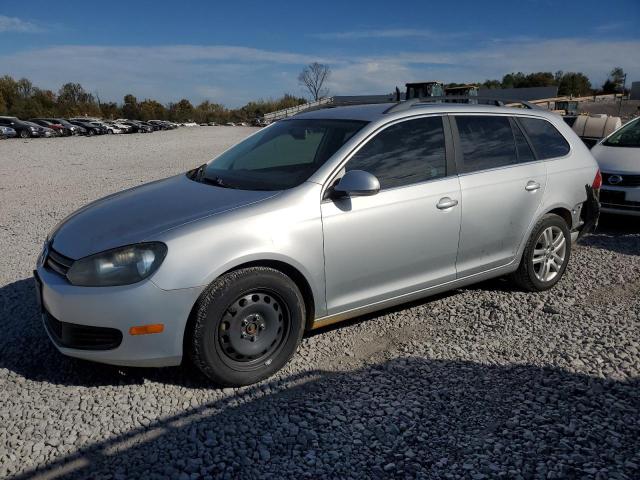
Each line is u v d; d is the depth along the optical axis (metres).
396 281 3.93
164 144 29.41
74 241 3.35
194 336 3.16
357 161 3.78
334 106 4.75
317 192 3.56
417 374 3.49
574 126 11.56
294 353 3.66
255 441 2.83
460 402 3.16
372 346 3.89
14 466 2.67
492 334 4.05
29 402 3.21
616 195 6.90
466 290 4.94
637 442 2.78
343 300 3.72
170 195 3.80
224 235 3.21
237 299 3.25
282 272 3.47
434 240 4.02
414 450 2.75
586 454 2.70
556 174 4.78
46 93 76.50
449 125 4.27
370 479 2.55
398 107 4.16
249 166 4.09
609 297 4.77
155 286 3.05
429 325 4.23
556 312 4.42
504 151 4.55
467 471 2.59
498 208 4.35
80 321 3.10
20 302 4.71
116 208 3.69
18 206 9.78
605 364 3.57
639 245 6.38
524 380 3.39
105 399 3.24
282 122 4.66
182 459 2.71
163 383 3.42
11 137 39.59
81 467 2.66
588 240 6.66
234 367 3.31
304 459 2.70
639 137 7.67
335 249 3.58
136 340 3.08
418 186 3.95
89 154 22.72
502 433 2.87
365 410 3.10
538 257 4.80
